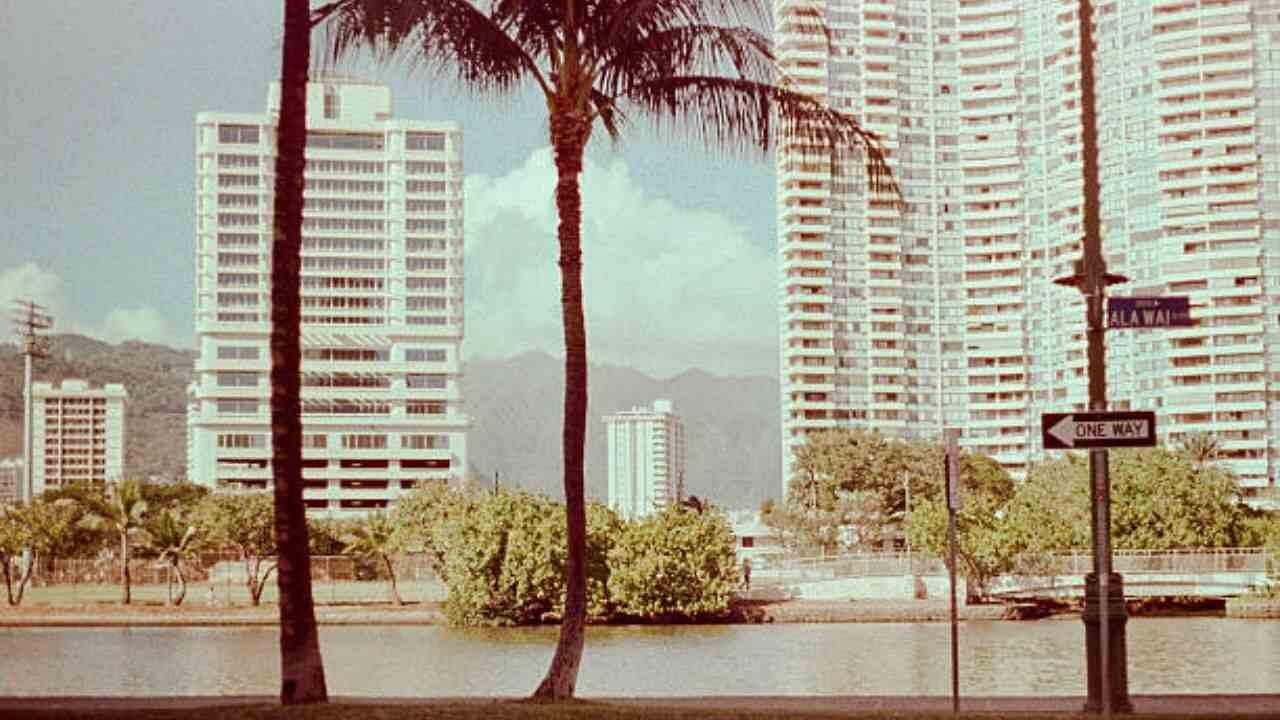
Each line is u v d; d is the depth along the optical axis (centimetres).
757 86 2817
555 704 2497
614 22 2778
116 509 11606
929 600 10500
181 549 11512
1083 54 2417
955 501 2433
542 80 2862
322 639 8769
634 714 2214
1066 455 12100
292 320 2389
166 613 10775
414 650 7856
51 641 8794
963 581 10406
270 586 13388
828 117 2822
